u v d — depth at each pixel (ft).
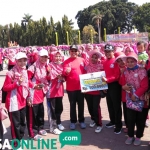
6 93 15.31
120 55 17.10
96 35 263.29
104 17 276.62
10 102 15.07
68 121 21.34
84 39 228.02
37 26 232.53
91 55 18.13
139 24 273.33
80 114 19.38
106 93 18.56
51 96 18.24
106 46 17.60
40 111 17.93
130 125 15.81
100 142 16.49
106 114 22.81
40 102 17.46
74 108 19.15
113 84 17.48
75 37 226.17
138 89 14.89
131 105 15.19
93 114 19.52
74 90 18.80
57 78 18.40
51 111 18.52
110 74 17.39
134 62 15.12
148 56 17.61
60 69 18.45
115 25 284.00
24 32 255.29
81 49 33.47
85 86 17.87
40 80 17.26
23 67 15.30
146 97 14.96
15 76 14.84
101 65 18.20
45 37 222.89
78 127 19.69
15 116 15.19
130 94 15.40
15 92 15.10
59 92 18.65
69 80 18.81
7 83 14.87
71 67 18.61
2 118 14.46
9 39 274.77
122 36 135.64
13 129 15.35
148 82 14.98
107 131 18.62
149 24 264.52
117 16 289.33
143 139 16.78
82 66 18.83
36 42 230.89
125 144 16.06
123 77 15.88
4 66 71.26
